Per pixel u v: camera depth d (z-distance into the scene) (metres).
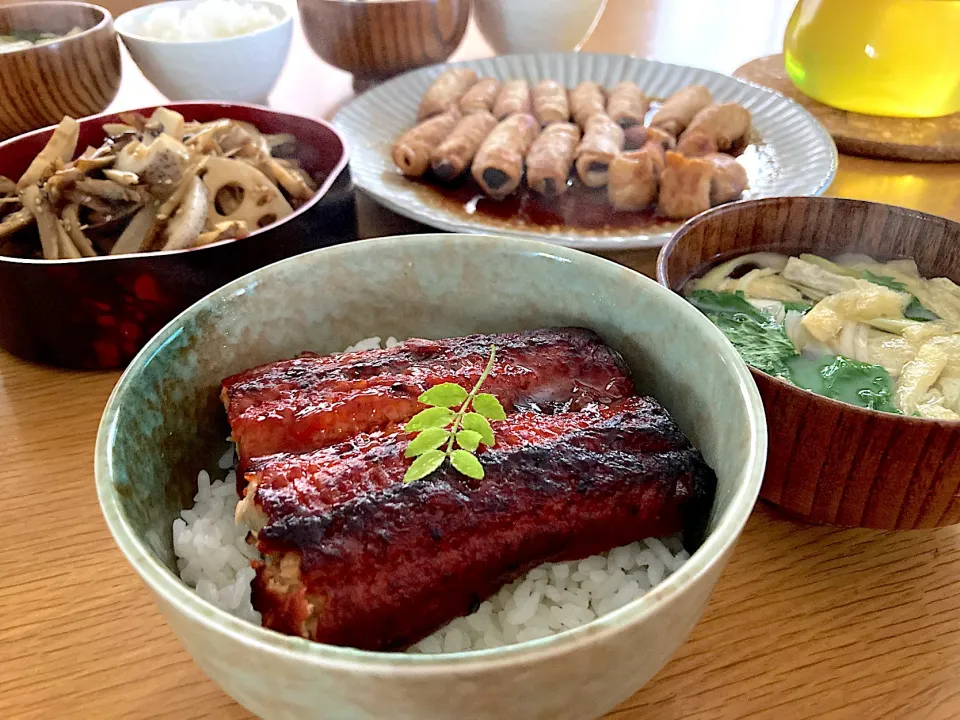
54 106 0.43
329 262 0.25
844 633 0.22
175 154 0.31
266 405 0.22
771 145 0.44
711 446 0.21
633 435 0.21
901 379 0.24
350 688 0.14
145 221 0.31
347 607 0.18
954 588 0.23
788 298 0.27
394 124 0.47
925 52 0.43
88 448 0.28
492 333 0.27
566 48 0.57
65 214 0.31
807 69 0.48
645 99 0.50
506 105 0.47
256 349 0.25
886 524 0.22
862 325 0.26
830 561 0.24
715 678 0.21
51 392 0.30
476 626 0.20
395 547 0.18
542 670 0.14
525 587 0.21
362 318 0.26
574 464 0.20
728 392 0.20
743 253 0.29
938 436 0.19
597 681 0.15
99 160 0.32
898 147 0.45
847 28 0.45
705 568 0.15
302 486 0.19
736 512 0.16
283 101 0.52
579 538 0.20
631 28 0.65
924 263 0.28
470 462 0.19
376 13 0.49
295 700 0.15
